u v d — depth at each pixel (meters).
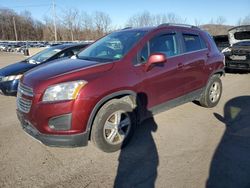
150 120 5.29
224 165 3.62
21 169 3.59
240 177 3.35
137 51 4.21
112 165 3.67
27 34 93.44
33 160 3.81
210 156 3.86
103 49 4.60
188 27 5.38
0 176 3.43
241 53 10.70
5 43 54.38
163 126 4.99
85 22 64.31
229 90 7.98
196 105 6.24
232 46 11.32
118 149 4.04
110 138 3.91
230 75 11.05
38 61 7.66
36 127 3.58
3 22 92.19
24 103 3.73
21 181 3.33
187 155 3.91
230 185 3.20
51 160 3.81
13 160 3.82
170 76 4.64
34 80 3.69
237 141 4.34
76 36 65.69
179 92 4.96
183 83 5.00
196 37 5.49
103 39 5.05
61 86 3.48
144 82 4.18
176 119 5.34
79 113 3.50
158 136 4.55
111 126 3.90
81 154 3.96
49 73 3.77
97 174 3.47
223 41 14.36
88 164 3.70
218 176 3.37
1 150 4.11
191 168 3.56
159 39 4.61
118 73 3.88
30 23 93.94
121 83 3.85
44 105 3.47
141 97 4.20
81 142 3.63
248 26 12.23
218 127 4.94
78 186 3.22
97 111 3.74
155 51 4.49
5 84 6.98
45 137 3.55
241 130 4.79
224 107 6.12
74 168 3.60
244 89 8.09
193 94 5.38
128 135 4.12
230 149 4.07
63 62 4.34
